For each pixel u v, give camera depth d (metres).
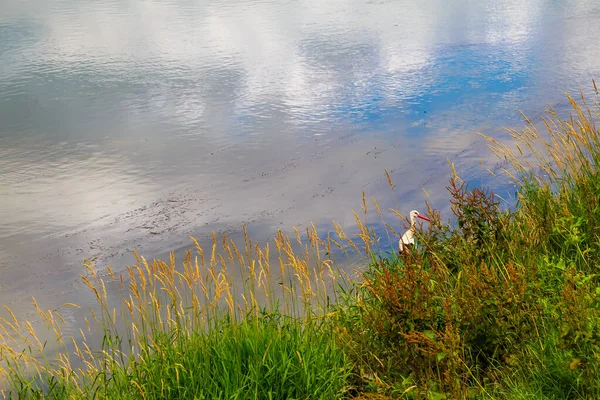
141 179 15.73
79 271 11.52
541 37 28.00
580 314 5.34
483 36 28.80
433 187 13.70
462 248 7.29
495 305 5.90
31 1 42.62
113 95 22.50
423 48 27.06
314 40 29.34
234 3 40.44
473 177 13.78
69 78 24.69
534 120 17.58
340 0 40.53
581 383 5.08
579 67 22.81
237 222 13.04
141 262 11.61
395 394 5.59
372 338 6.20
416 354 5.79
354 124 18.66
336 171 15.33
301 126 18.83
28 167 16.72
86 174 16.17
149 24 34.25
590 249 6.75
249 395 5.61
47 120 20.20
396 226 11.81
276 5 39.31
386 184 14.21
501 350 5.87
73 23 35.00
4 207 14.43
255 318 6.22
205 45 29.23
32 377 7.79
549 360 5.42
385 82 22.53
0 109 21.42
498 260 7.10
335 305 7.00
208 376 5.66
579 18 31.81
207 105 21.12
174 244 12.27
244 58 26.69
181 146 17.77
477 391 5.46
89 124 19.75
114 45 29.73
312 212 13.16
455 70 23.50
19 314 10.12
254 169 15.93
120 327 9.20
